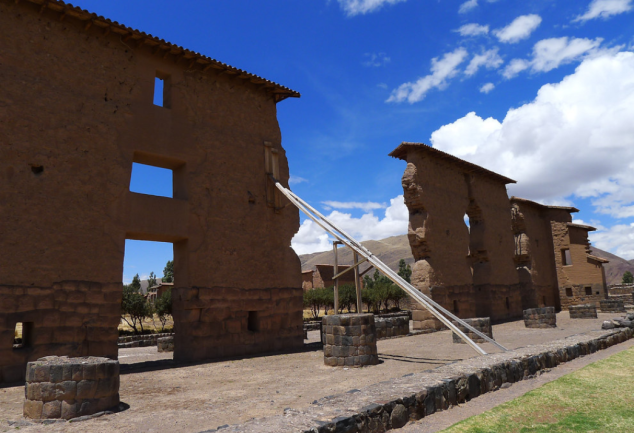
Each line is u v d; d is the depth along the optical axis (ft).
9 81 36.27
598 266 114.83
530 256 110.11
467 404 23.59
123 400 26.91
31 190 36.14
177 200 45.83
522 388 27.32
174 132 46.88
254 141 55.11
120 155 42.11
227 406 24.66
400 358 43.16
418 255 75.77
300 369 38.34
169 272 182.80
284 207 56.70
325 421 16.48
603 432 19.06
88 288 37.93
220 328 47.01
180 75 48.70
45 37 38.91
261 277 52.29
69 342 36.17
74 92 39.96
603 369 32.01
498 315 89.40
